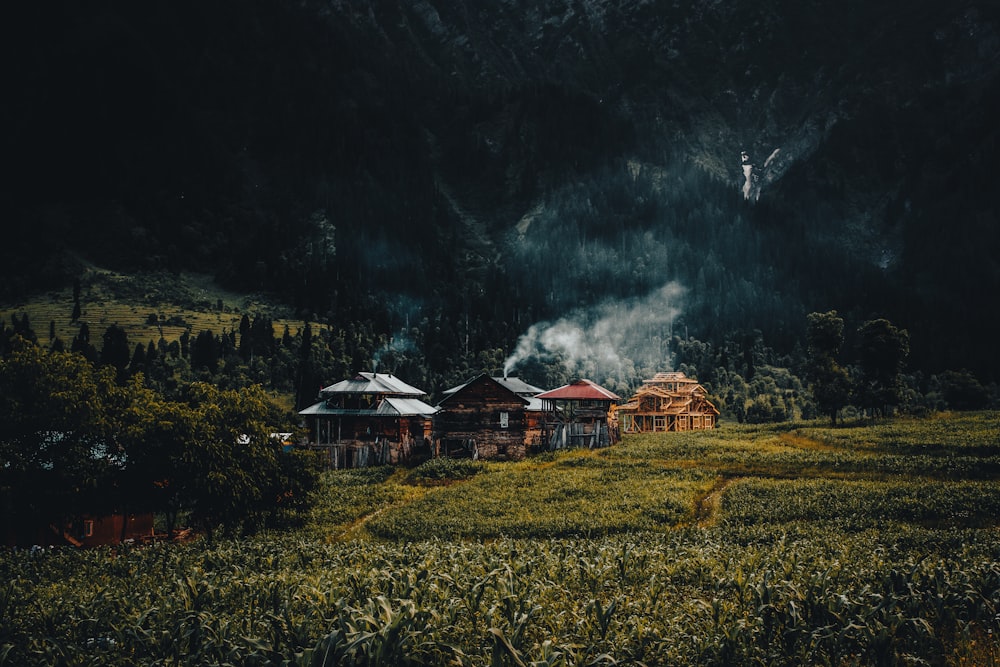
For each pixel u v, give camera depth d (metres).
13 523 43.53
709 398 167.62
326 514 63.06
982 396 138.62
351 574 23.22
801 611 17.94
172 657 16.94
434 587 20.27
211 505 47.38
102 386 48.19
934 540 39.00
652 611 20.34
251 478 48.09
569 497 65.38
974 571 21.83
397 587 20.45
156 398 51.62
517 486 71.38
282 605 19.70
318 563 34.38
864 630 15.89
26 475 42.25
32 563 36.16
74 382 44.72
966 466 67.00
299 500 53.25
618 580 27.16
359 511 64.38
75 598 24.20
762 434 108.81
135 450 45.75
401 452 96.94
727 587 23.92
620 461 83.50
